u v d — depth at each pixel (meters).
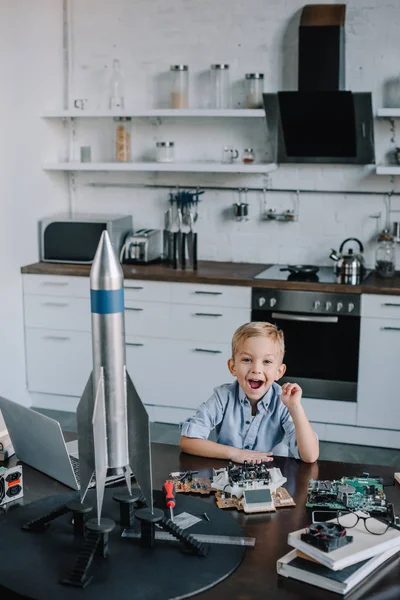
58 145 5.40
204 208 5.26
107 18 5.23
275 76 4.99
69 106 5.40
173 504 1.93
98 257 1.73
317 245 5.11
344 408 4.54
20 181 4.93
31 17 4.96
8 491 2.05
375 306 4.36
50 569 1.68
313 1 4.84
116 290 1.73
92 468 1.82
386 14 4.73
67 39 5.33
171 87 5.06
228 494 2.09
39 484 2.17
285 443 2.51
